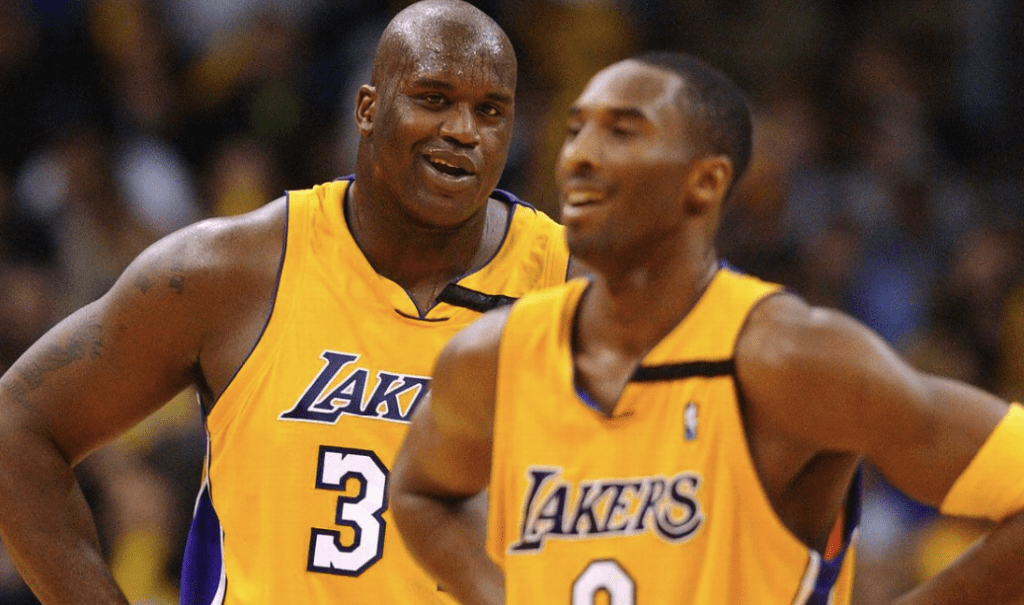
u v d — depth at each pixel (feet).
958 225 108.88
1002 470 27.14
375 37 112.27
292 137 110.42
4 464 39.68
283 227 40.24
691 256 28.12
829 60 120.16
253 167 107.04
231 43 113.09
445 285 40.55
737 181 28.81
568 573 27.89
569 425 28.22
